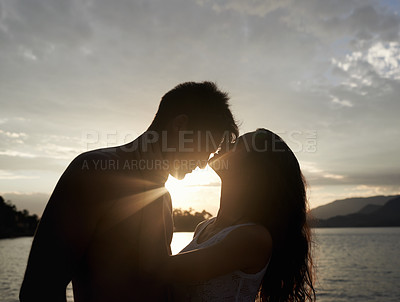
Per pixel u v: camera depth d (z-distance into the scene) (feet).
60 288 4.92
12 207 587.68
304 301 7.79
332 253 197.57
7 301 61.72
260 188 7.11
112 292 5.42
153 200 5.86
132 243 5.51
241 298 6.52
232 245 6.41
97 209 5.20
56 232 4.88
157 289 5.90
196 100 6.20
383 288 81.20
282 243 7.28
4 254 201.16
